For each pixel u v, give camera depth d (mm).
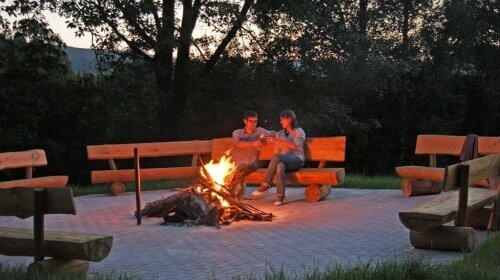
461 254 7000
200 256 7215
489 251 6730
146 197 12617
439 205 7598
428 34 29562
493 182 9773
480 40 30859
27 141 21281
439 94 30094
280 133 11656
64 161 23953
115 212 10633
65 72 22078
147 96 21344
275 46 22266
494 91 30969
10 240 6004
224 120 24250
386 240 7965
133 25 20203
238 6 20719
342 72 22312
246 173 11023
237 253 7348
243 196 12062
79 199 12508
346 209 10484
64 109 22484
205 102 24312
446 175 6910
